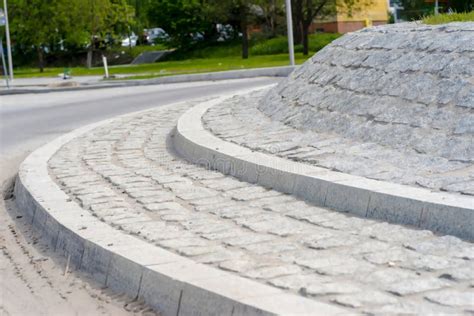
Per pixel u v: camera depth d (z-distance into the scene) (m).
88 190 8.67
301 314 4.54
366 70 10.30
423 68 9.34
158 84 28.03
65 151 11.58
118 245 6.32
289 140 9.53
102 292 5.99
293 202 7.42
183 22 58.44
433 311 4.56
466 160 7.46
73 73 48.00
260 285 5.12
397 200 6.45
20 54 69.06
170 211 7.51
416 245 5.82
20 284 6.34
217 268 5.61
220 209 7.43
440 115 8.40
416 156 7.86
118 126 14.18
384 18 52.50
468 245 5.74
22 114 19.34
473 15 11.29
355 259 5.62
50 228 7.48
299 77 12.24
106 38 64.88
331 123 9.72
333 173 7.57
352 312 4.57
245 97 15.00
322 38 48.84
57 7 54.69
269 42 50.94
